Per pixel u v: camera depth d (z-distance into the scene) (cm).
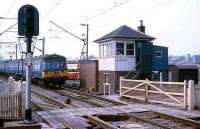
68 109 1997
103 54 3516
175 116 1642
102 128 1470
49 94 3241
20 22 1040
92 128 1459
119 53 3284
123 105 2217
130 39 3288
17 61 5925
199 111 1900
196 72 3759
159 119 1700
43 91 3638
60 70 4181
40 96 2977
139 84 2459
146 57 3312
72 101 2580
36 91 3634
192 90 1956
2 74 7800
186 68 3734
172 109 1975
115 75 3259
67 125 1458
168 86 2639
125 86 2697
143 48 3294
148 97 2383
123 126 1521
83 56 4488
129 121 1686
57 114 1789
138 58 3328
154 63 3366
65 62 4231
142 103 2320
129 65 3300
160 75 3438
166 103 2125
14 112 1623
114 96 2852
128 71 3294
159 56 3419
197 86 1988
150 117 1755
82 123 1512
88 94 3075
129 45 3319
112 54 3303
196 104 1980
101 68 3550
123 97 2659
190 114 1775
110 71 3341
